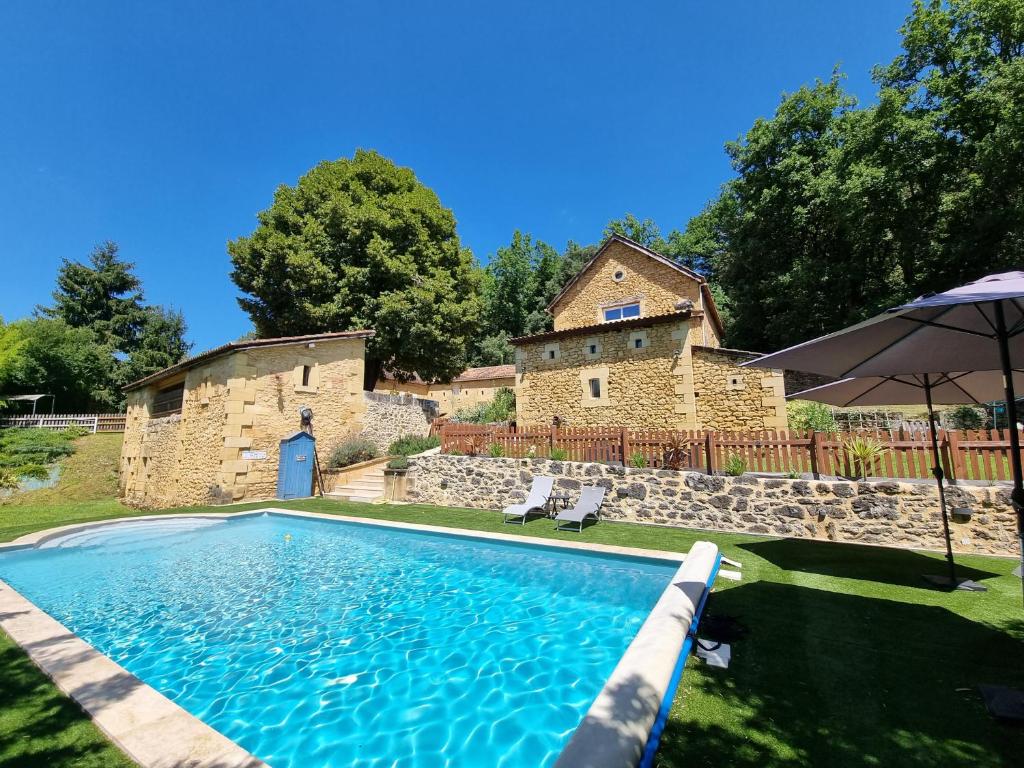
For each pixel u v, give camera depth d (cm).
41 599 605
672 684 309
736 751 246
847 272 1964
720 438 854
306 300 1800
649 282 1695
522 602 555
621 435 959
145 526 1018
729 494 810
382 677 394
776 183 2161
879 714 278
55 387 3069
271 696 369
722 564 600
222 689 381
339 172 1969
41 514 1456
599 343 1534
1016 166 1435
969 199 1581
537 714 337
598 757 215
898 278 1950
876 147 1748
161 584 658
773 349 2267
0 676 339
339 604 568
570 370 1579
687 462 885
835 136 2052
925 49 1759
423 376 2244
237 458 1278
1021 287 268
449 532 835
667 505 870
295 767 286
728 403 1326
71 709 289
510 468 1086
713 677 325
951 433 685
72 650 379
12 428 2408
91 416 2669
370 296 1845
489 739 309
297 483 1395
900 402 626
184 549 852
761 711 283
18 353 2719
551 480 1005
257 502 1275
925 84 1714
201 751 238
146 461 1684
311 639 472
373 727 326
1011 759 236
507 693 365
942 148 1648
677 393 1381
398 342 1900
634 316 1712
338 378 1577
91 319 3653
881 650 361
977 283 305
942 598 473
